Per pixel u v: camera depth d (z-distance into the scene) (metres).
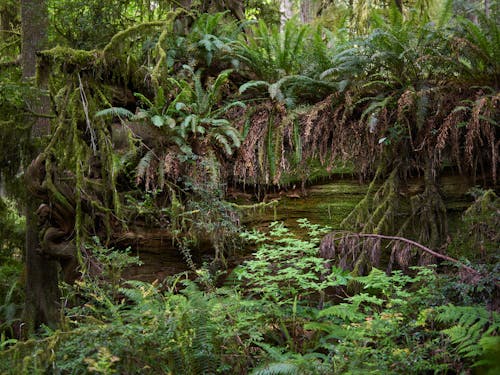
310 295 4.88
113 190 4.78
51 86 5.04
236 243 5.09
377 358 3.33
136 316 3.45
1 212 7.02
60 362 3.15
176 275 4.81
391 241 4.87
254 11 8.22
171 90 5.50
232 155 5.34
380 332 3.59
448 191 4.87
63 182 4.93
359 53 5.09
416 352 3.32
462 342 3.23
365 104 5.23
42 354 3.24
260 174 5.29
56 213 4.91
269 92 5.13
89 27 6.19
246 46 5.69
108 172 4.95
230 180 5.34
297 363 3.19
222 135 5.15
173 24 6.35
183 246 4.89
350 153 5.13
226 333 3.53
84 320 4.01
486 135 4.60
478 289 3.56
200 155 5.15
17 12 7.78
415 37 4.98
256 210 5.19
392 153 5.02
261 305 4.06
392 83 5.15
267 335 4.09
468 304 3.57
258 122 5.38
